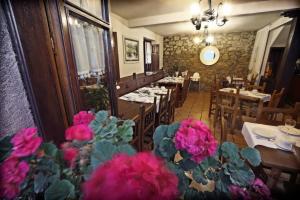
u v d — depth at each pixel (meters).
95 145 0.42
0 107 0.53
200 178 0.47
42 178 0.38
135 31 4.11
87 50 1.01
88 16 0.88
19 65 0.56
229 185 0.46
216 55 5.71
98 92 1.13
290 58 3.23
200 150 0.44
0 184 0.34
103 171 0.31
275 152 1.12
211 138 0.48
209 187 0.48
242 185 0.46
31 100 0.60
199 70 6.05
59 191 0.38
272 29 4.12
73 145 0.45
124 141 0.50
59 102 0.69
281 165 1.00
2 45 0.51
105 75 1.21
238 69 5.66
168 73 6.14
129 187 0.28
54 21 0.64
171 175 0.36
